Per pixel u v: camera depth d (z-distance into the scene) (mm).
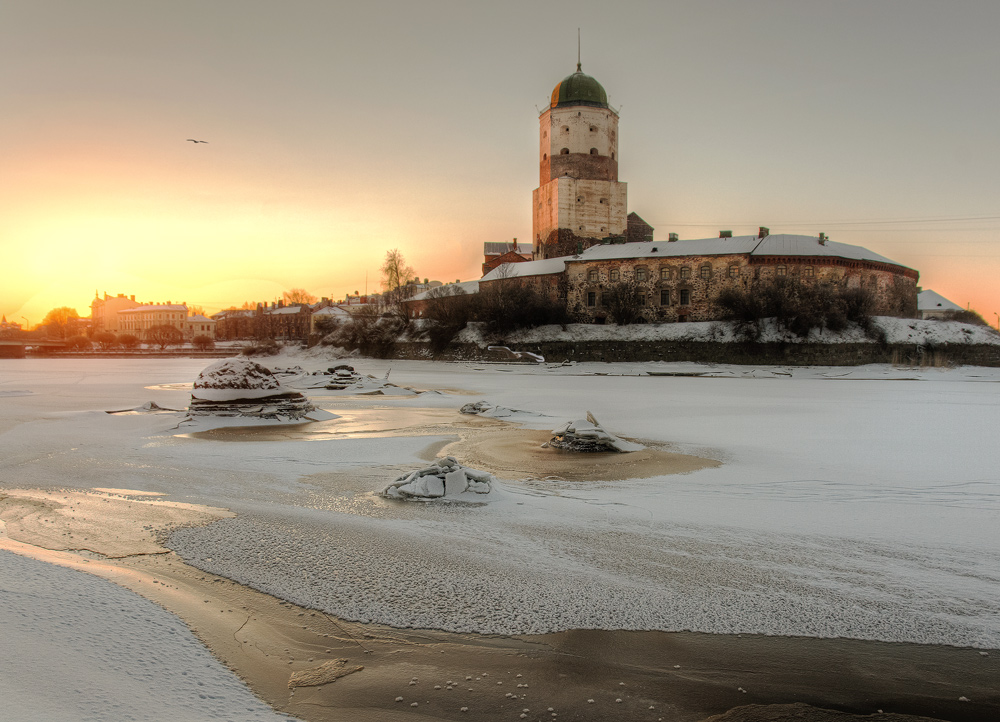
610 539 9625
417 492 12062
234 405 24797
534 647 6379
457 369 71438
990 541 9602
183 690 5332
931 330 71750
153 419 24141
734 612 7133
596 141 97500
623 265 83188
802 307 70000
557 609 7184
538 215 104750
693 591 7668
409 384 49906
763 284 74938
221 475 14359
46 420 24047
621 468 15641
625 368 69625
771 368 66500
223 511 11125
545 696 5539
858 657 6215
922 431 22562
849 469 15492
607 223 98125
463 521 10555
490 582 7902
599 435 18266
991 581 8023
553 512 11211
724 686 5715
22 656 5465
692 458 17109
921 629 6758
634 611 7141
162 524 10273
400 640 6484
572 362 76250
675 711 5340
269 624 6766
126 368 75500
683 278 79875
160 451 17578
